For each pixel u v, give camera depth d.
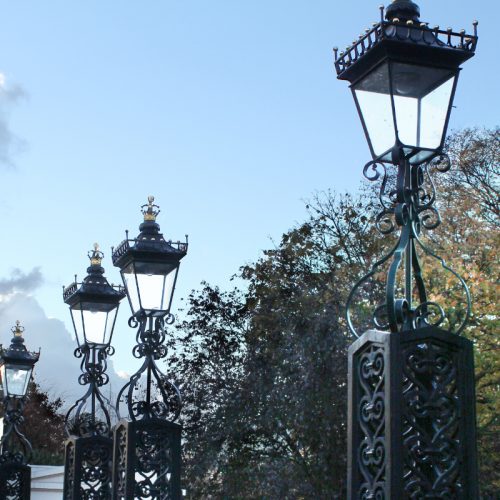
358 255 23.14
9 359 17.28
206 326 24.67
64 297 13.27
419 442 5.12
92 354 12.97
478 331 19.12
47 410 45.44
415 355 5.10
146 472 10.05
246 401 22.58
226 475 22.77
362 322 20.70
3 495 16.64
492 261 21.75
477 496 5.02
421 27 5.39
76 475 12.47
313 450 21.09
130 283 10.69
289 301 22.25
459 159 29.89
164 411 10.39
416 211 5.53
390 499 4.87
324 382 20.66
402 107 5.40
